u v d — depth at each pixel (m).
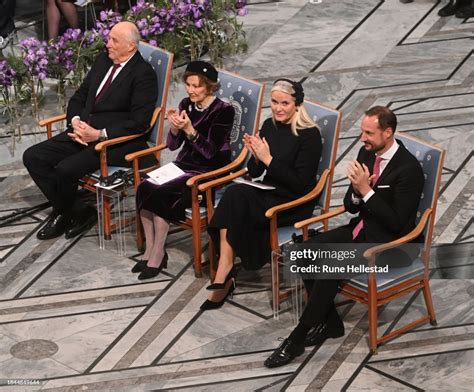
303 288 20.19
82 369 18.59
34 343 19.44
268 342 19.25
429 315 19.52
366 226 18.88
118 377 18.31
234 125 22.02
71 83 28.83
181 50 31.59
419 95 29.77
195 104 21.78
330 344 19.06
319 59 32.41
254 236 20.16
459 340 19.05
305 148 20.08
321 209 20.69
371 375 18.06
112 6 34.72
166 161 26.77
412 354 18.66
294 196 20.28
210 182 20.69
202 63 21.23
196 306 20.59
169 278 21.67
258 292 21.00
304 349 18.78
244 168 21.77
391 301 20.45
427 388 17.61
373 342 18.59
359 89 30.30
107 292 21.25
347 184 25.09
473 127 27.69
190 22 30.67
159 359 18.84
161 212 21.52
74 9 33.09
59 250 23.05
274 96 20.05
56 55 28.48
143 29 29.67
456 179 25.12
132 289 21.31
